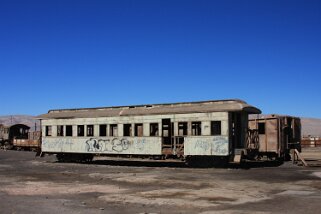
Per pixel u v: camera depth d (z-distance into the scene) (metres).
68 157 34.09
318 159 33.25
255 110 27.80
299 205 11.90
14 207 11.95
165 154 28.34
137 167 27.89
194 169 25.52
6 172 24.41
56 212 11.12
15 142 62.00
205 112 26.69
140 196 14.02
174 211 11.16
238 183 17.56
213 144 26.22
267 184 17.08
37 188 16.45
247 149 26.47
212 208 11.55
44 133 35.44
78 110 34.72
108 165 30.31
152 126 30.12
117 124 30.89
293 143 32.28
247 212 10.89
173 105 29.44
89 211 11.23
